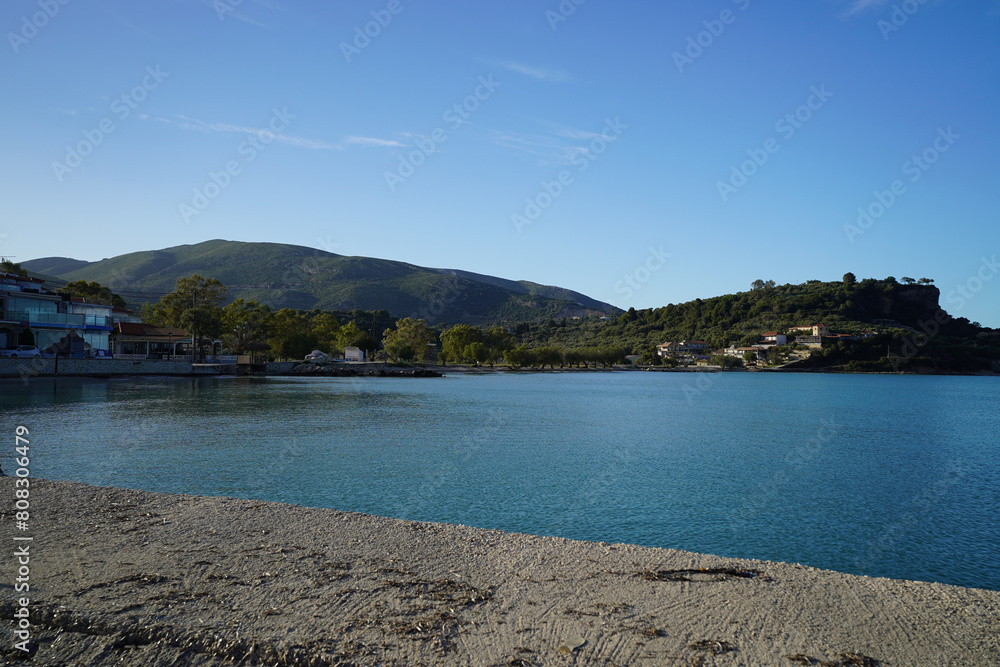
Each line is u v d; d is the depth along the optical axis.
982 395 113.19
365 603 7.69
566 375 179.38
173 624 6.98
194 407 45.88
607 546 10.45
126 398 50.72
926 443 41.47
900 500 22.08
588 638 6.82
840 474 27.52
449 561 9.46
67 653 6.55
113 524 11.17
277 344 136.25
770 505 20.61
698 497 21.44
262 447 28.55
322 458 26.27
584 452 31.30
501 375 161.38
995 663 6.43
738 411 65.44
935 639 6.99
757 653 6.56
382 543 10.34
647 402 75.69
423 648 6.52
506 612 7.50
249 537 10.52
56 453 24.84
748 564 9.61
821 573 9.23
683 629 7.12
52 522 11.26
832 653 6.60
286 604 7.61
